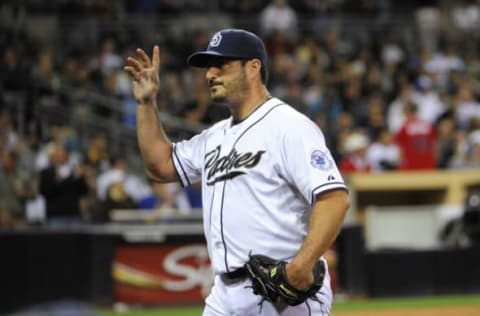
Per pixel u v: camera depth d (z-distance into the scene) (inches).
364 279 1943.9
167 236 1854.1
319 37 3122.5
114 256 1825.8
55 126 2358.5
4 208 1971.0
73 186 1923.0
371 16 3284.9
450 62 3006.9
